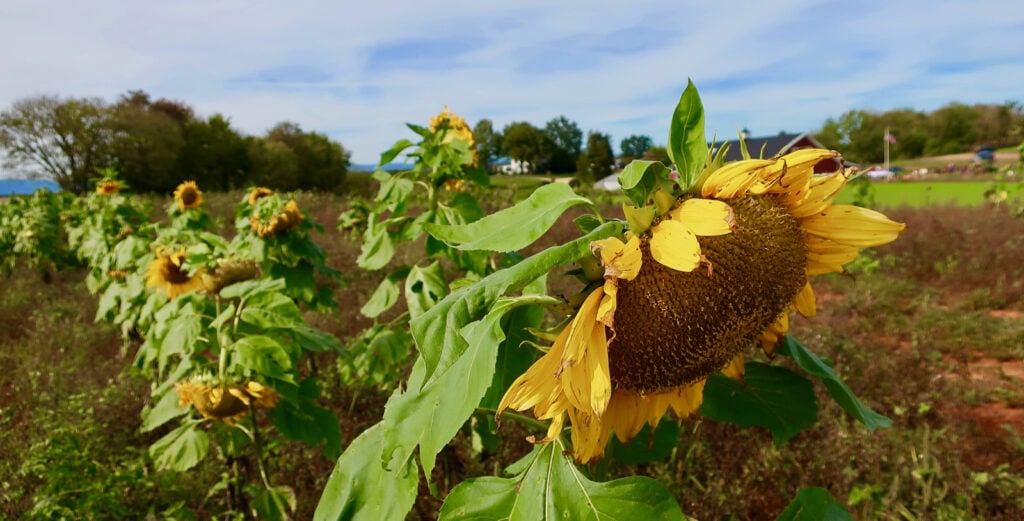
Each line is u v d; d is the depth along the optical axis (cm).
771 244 120
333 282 920
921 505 328
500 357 136
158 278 435
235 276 364
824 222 129
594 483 119
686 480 363
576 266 116
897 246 1105
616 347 120
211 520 339
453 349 91
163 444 307
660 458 174
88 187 3578
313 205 2208
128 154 3562
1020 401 511
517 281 95
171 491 349
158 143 3603
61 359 628
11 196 1391
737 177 115
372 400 483
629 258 104
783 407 147
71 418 447
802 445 393
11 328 786
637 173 111
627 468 352
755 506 365
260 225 459
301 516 357
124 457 412
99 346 688
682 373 123
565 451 119
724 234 109
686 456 374
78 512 303
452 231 110
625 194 118
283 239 467
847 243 129
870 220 128
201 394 281
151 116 3712
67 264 1159
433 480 385
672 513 114
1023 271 926
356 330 679
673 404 134
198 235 380
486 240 107
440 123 375
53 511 297
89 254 754
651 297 116
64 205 1360
